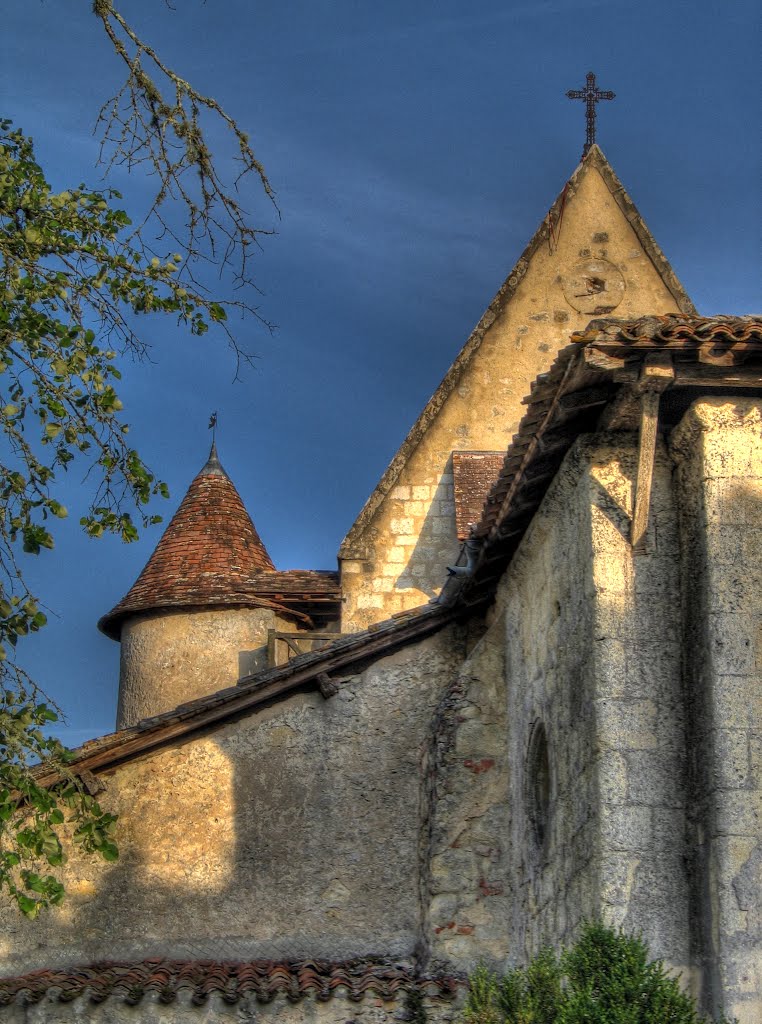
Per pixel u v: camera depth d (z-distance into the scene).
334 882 14.27
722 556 9.91
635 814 9.94
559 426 10.72
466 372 20.92
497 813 13.72
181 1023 12.02
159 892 14.15
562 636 11.52
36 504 10.36
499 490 12.12
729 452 10.08
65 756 10.37
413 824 14.47
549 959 9.79
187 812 14.40
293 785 14.55
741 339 9.43
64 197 10.45
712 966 9.34
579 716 10.75
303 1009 12.12
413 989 12.21
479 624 14.99
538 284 21.34
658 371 9.57
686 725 10.09
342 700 14.80
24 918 13.90
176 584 22.06
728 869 9.34
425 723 14.76
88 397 10.39
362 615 19.88
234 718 14.71
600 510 10.52
